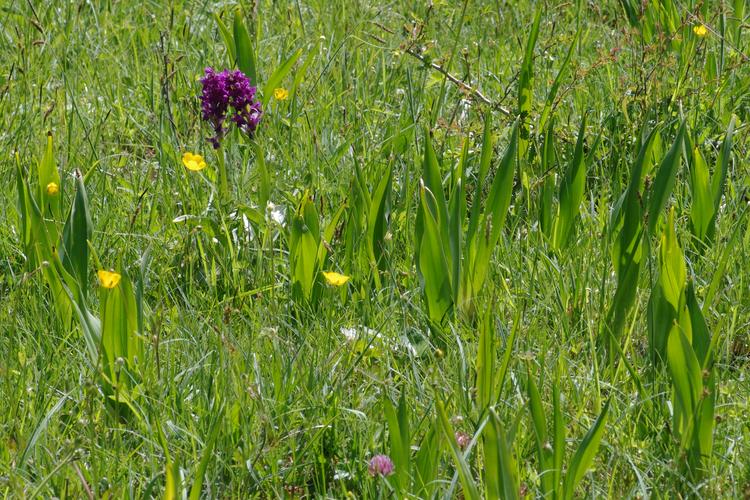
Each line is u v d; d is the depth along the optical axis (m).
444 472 2.49
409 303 3.41
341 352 3.04
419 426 2.62
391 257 3.55
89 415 2.58
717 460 2.59
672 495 2.48
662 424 2.75
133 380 2.84
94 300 3.43
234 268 3.55
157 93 5.13
